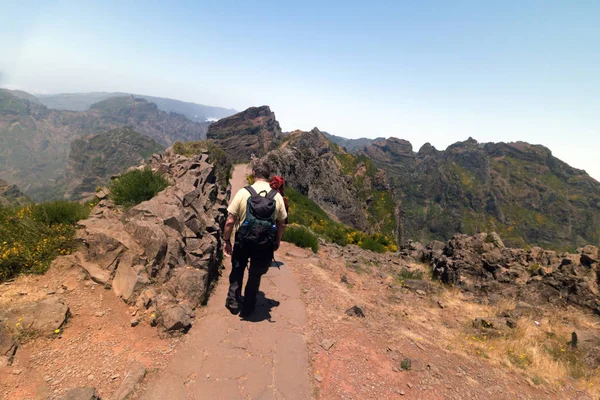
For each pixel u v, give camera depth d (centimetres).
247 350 383
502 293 807
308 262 816
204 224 606
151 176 675
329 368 383
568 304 711
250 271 437
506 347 509
